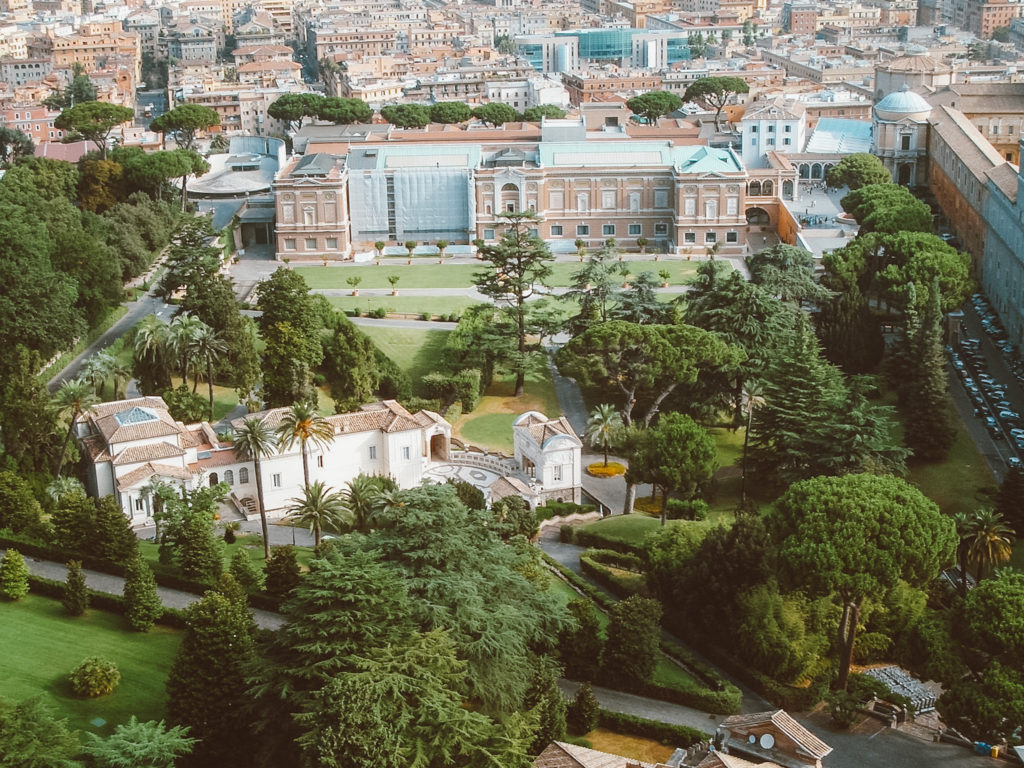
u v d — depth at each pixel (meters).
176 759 131.75
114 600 166.62
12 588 168.12
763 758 130.12
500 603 139.75
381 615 127.12
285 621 165.00
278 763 126.56
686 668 158.88
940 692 153.75
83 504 182.25
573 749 122.31
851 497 156.88
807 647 156.25
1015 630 142.38
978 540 171.75
